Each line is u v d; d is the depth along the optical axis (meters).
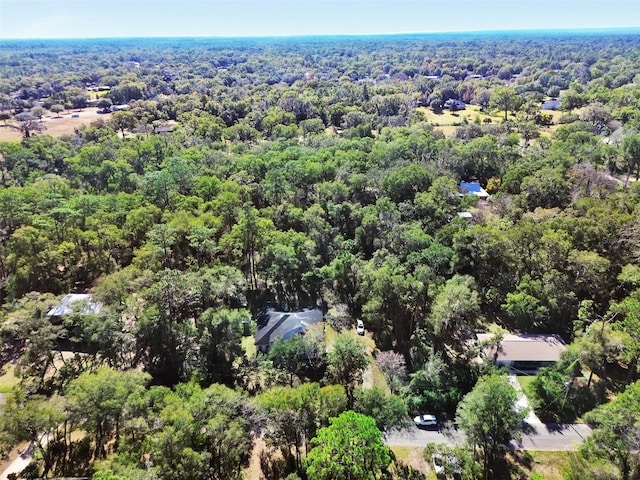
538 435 40.84
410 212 73.31
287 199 78.25
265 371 46.09
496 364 49.38
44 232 58.78
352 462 30.70
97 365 46.66
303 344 47.31
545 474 36.97
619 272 56.38
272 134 134.88
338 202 77.75
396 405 40.78
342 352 44.12
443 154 94.88
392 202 75.00
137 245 65.00
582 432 41.12
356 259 61.47
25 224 62.59
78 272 61.78
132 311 47.91
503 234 60.75
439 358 47.44
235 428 33.59
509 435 38.88
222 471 34.53
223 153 102.00
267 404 36.19
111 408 34.00
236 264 61.78
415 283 52.47
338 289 62.94
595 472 30.39
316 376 47.09
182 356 46.84
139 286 50.28
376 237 68.00
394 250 65.19
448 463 36.69
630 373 46.25
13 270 57.41
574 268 55.44
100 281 54.59
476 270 61.81
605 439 31.91
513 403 36.56
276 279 62.81
